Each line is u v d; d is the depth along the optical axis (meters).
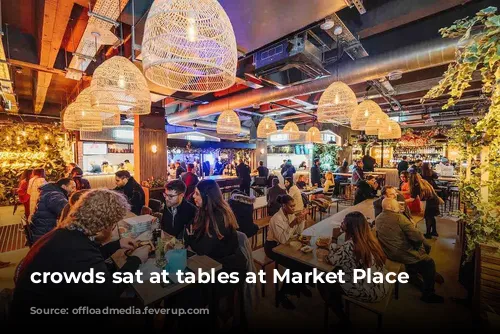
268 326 2.35
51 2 2.39
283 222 2.79
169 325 2.00
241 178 8.49
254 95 5.58
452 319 2.41
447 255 3.84
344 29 3.00
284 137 12.48
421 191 4.53
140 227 2.34
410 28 3.64
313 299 2.79
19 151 8.25
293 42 3.04
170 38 1.67
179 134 10.39
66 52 4.03
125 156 10.73
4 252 4.07
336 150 13.40
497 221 1.86
